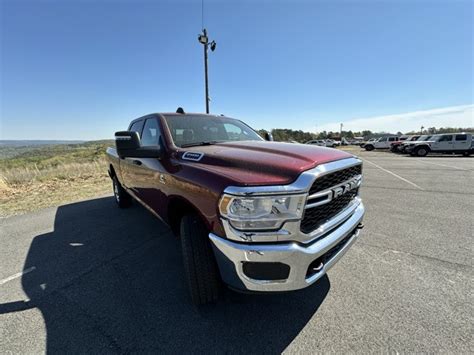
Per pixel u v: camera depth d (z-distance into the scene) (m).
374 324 2.01
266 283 1.73
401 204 5.43
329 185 1.97
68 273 2.88
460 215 4.62
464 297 2.31
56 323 2.10
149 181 3.14
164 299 2.38
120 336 1.95
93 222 4.61
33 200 6.48
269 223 1.68
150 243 3.65
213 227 1.86
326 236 1.93
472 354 1.71
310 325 2.02
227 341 1.88
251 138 3.70
